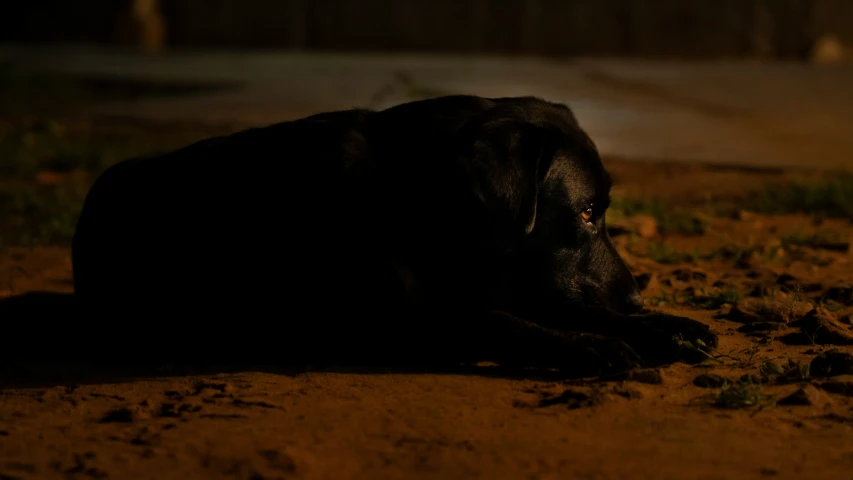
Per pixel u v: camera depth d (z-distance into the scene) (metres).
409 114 2.96
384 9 13.12
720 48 12.45
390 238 2.90
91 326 3.14
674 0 12.48
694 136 5.77
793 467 2.46
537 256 2.90
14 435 2.61
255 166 3.00
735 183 4.53
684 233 3.92
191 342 3.05
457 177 2.85
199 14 13.55
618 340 2.80
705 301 3.24
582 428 2.58
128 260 3.08
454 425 2.59
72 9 13.80
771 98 7.46
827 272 3.49
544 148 2.88
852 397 2.70
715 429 2.57
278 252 2.95
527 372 2.83
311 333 2.96
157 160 3.12
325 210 2.93
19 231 3.98
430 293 2.90
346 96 7.56
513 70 9.68
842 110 6.79
